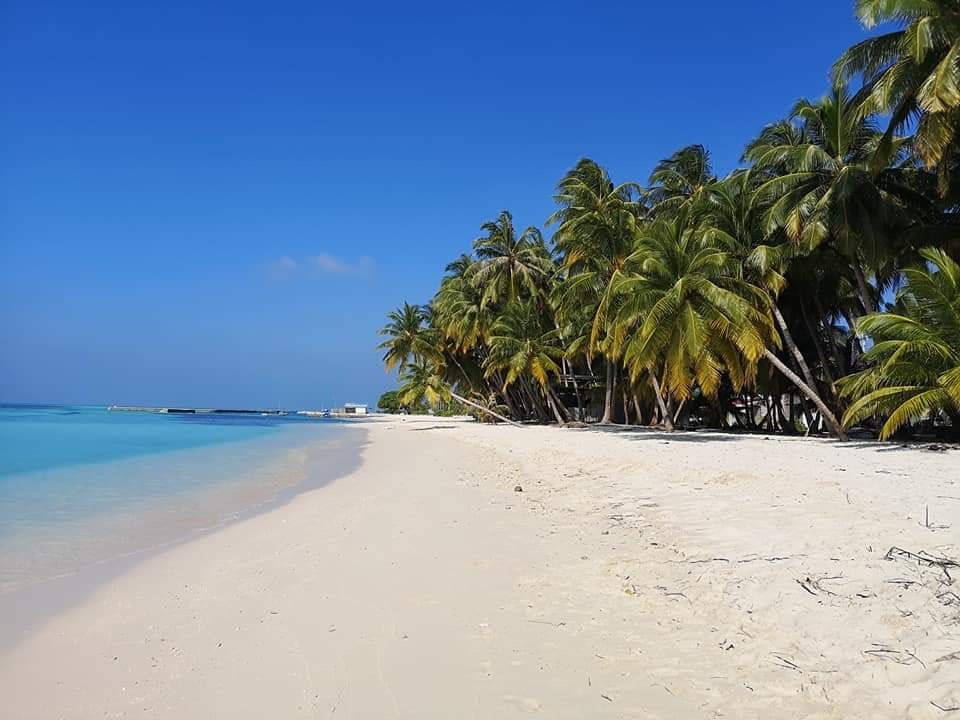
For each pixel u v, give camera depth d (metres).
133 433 46.56
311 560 8.51
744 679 4.59
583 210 35.56
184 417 104.81
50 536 10.38
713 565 7.23
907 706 3.99
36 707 4.58
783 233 27.09
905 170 23.67
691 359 25.28
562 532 9.72
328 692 4.66
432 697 4.53
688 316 24.67
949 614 5.08
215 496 14.86
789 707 4.16
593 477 15.65
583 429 40.78
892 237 23.36
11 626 6.22
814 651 4.89
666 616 5.93
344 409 145.62
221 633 5.93
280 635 5.83
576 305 38.53
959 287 17.91
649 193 38.34
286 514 12.26
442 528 10.34
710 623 5.69
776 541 7.88
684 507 10.72
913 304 20.81
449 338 57.19
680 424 40.50
